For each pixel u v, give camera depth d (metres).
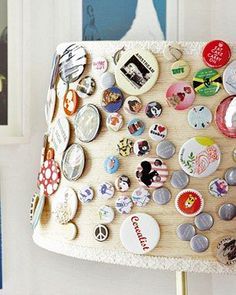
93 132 0.83
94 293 1.23
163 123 0.81
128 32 1.20
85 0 1.18
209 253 0.80
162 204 0.80
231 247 0.81
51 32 1.18
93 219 0.82
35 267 1.19
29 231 1.18
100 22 1.19
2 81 1.13
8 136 1.13
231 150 0.81
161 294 1.26
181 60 0.81
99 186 0.82
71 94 0.85
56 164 0.87
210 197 0.81
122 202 0.81
